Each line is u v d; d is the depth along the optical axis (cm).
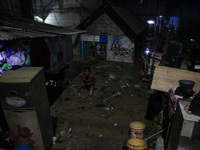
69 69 950
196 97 212
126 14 1353
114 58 1200
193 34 1249
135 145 290
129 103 566
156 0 2105
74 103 558
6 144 293
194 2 1359
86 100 580
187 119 205
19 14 877
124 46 1138
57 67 705
